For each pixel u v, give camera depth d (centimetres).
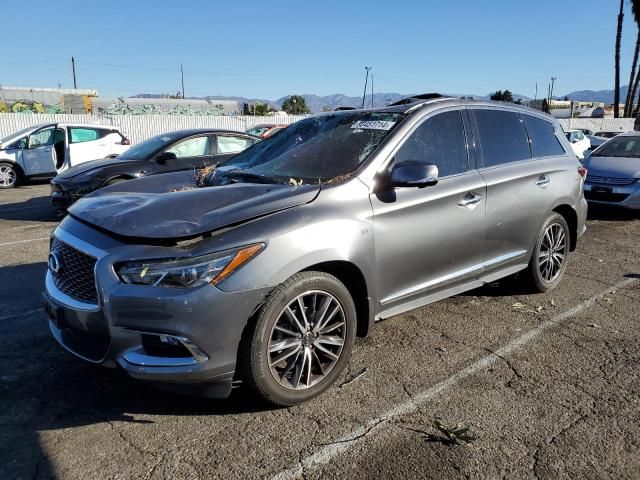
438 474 265
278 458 277
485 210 435
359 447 286
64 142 1391
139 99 4200
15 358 386
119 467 270
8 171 1420
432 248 394
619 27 3766
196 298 278
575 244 569
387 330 440
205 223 298
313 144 417
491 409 323
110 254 293
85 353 312
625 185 915
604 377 363
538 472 267
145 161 891
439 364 381
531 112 531
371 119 420
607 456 280
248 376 304
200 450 283
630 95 4056
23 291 538
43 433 297
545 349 406
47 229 860
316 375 335
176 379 283
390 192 367
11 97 3994
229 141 988
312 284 318
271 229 304
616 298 522
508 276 527
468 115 452
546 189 502
